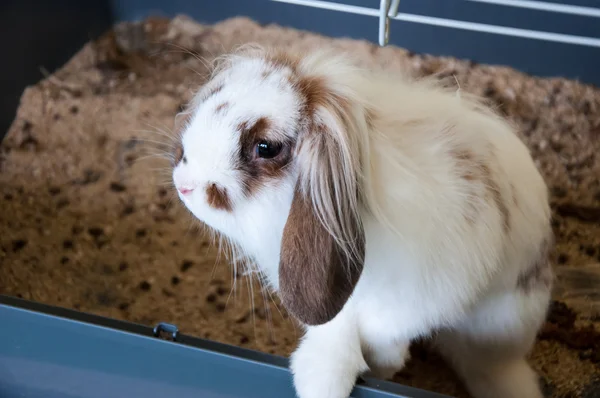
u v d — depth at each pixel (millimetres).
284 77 413
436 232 423
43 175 722
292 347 602
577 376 590
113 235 681
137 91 807
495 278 479
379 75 463
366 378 458
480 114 476
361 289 451
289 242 394
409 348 593
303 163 392
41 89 798
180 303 635
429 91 466
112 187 717
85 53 850
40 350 473
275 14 862
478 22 788
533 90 790
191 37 867
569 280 645
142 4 875
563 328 614
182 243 677
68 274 648
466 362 568
